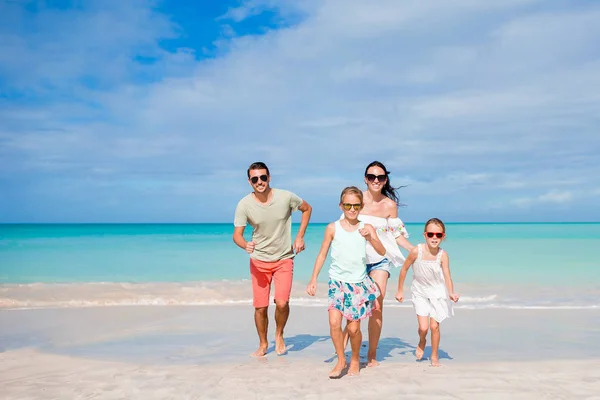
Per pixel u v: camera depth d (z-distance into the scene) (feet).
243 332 23.79
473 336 22.79
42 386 15.30
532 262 56.44
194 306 31.22
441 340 22.00
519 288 38.52
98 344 21.29
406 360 18.44
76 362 18.29
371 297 16.11
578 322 26.07
